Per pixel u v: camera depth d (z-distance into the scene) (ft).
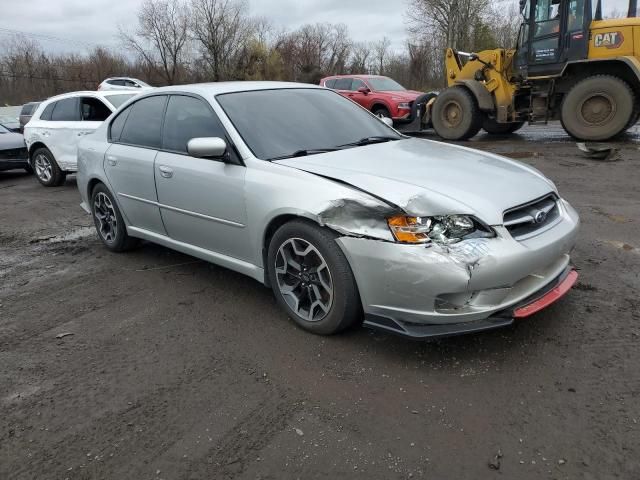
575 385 8.87
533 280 10.02
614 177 24.09
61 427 8.66
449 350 10.11
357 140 13.42
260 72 157.99
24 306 13.53
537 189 10.68
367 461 7.50
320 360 10.08
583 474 7.07
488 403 8.57
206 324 11.85
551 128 47.88
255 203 11.31
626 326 10.58
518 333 10.55
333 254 10.05
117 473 7.59
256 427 8.34
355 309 10.27
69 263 16.74
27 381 10.05
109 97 29.71
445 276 8.91
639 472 7.05
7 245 19.27
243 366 10.07
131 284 14.52
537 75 37.01
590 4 33.63
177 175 13.25
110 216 16.88
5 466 7.86
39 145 31.09
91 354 10.91
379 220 9.48
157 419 8.70
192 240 13.76
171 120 14.12
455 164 11.48
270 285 11.91
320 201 10.05
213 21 158.51
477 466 7.30
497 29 133.90
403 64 157.58
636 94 33.76
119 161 15.35
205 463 7.67
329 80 54.90
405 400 8.76
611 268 13.51
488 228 9.29
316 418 8.46
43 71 148.36
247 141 12.08
